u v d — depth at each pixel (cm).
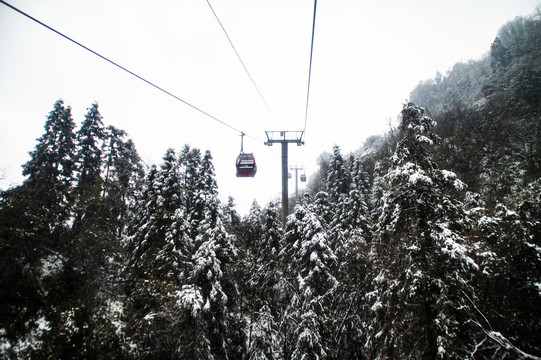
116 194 2614
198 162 3875
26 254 1509
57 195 2031
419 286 958
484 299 1188
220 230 1992
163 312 1644
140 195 2717
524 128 3959
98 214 1980
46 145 2891
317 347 1466
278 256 1998
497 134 3972
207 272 1706
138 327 1642
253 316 1889
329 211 2970
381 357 1117
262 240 2338
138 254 2186
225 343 1791
